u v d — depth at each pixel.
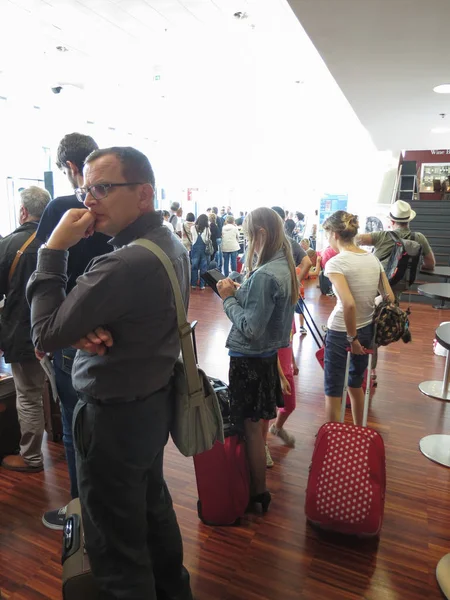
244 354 1.77
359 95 4.49
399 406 3.15
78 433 1.11
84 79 7.22
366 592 1.55
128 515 1.11
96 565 1.14
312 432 2.73
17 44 5.79
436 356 4.27
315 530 1.87
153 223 1.10
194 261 7.85
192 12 4.99
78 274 1.46
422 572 1.65
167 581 1.36
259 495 1.96
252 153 13.38
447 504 2.06
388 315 2.20
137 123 10.27
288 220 8.08
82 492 1.12
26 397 2.18
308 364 4.05
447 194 7.71
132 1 4.73
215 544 1.78
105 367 1.03
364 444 1.78
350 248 2.24
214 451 1.81
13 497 2.05
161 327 1.05
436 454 2.48
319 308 6.16
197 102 8.61
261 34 5.55
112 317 0.97
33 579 1.60
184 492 2.13
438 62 3.42
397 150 9.64
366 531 1.75
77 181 1.43
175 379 1.17
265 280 1.67
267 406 1.81
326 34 2.84
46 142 8.12
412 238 3.42
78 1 4.70
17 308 2.03
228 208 11.77
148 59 6.39
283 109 9.10
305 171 13.05
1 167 7.27
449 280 4.07
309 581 1.60
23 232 2.03
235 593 1.54
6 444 2.36
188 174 13.52
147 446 1.10
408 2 2.34
